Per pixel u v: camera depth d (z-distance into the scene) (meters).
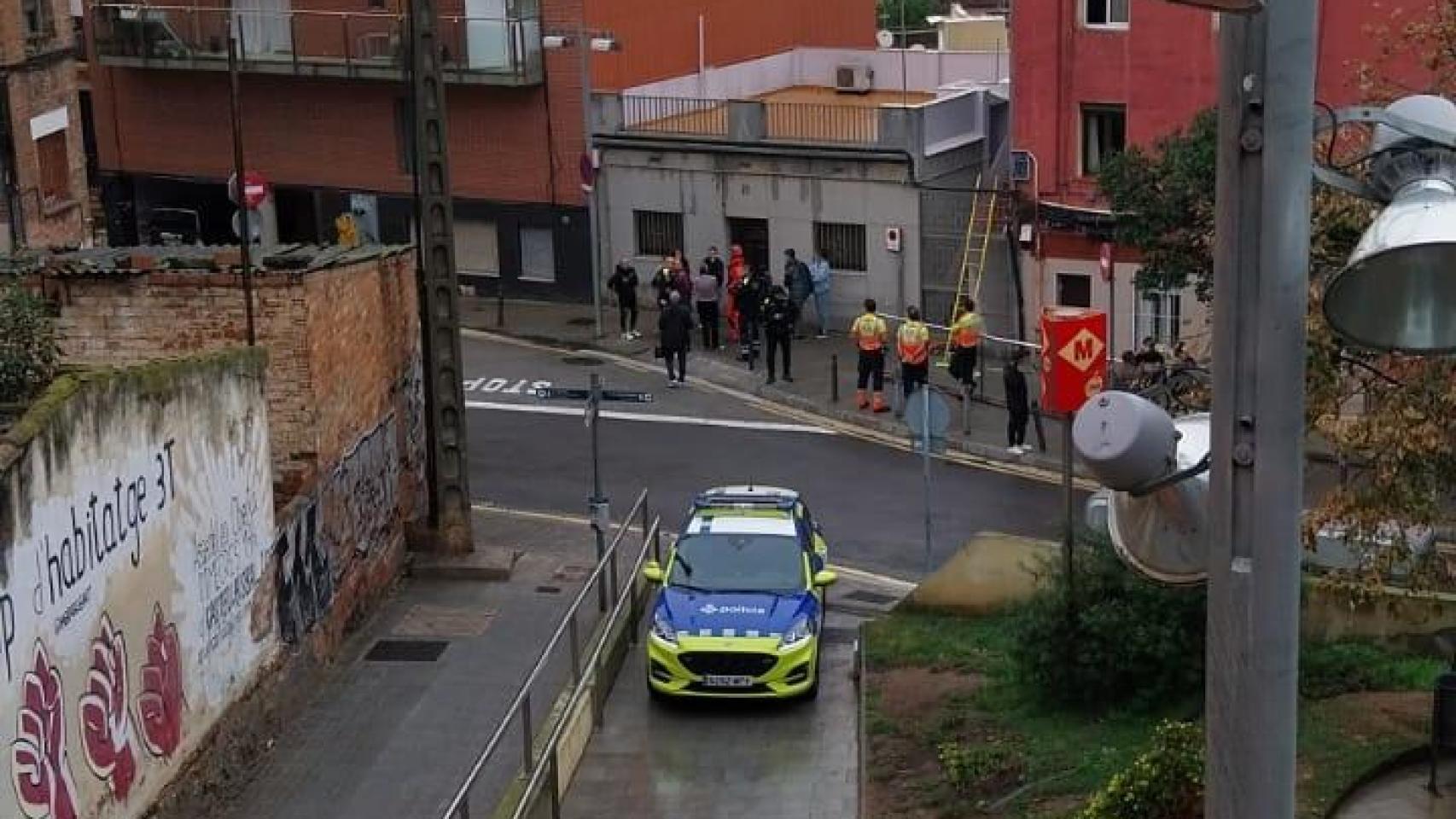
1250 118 4.16
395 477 22.70
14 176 33.00
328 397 19.97
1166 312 33.31
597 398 21.89
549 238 40.62
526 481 27.66
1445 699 12.98
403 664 19.88
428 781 16.78
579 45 39.12
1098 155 34.16
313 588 19.36
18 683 12.47
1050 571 16.53
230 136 44.00
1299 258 4.19
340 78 41.75
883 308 36.69
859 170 36.38
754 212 37.84
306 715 18.44
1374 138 4.77
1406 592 15.22
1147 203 27.81
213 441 16.59
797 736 17.70
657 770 16.84
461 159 41.09
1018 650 16.02
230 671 16.92
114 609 14.27
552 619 21.30
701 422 30.86
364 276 21.44
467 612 21.56
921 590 19.81
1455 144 4.59
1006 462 28.45
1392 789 13.31
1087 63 33.62
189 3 44.06
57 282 19.19
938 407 21.86
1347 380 15.05
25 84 33.28
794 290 35.47
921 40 58.41
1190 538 4.88
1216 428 4.32
